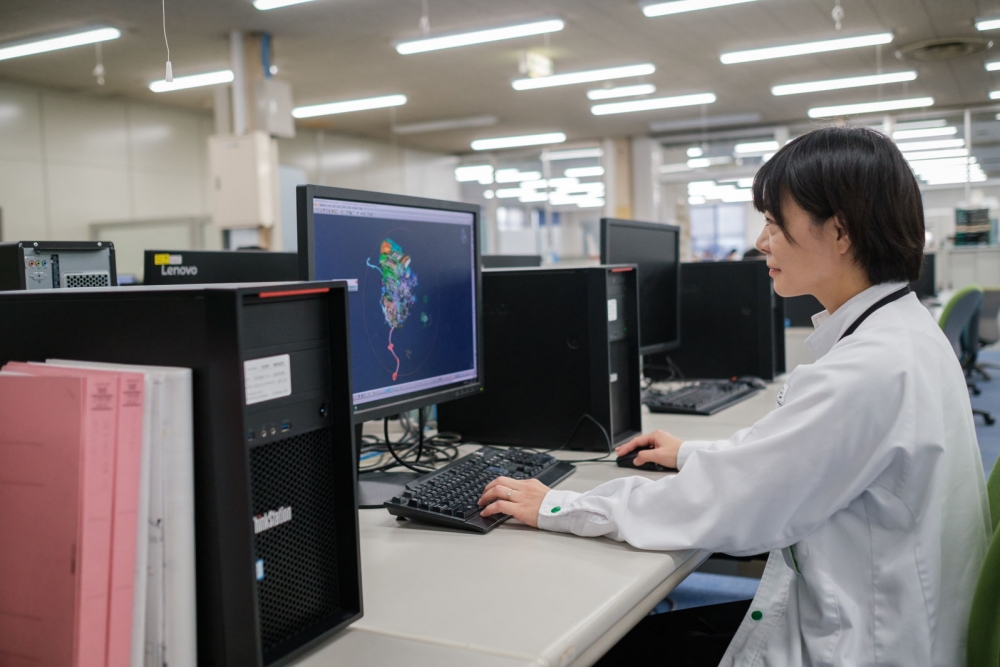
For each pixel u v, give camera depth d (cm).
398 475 136
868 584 84
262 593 68
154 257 158
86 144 752
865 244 87
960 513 85
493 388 160
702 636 106
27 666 61
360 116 937
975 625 81
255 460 67
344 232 114
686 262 243
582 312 152
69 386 58
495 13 575
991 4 580
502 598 81
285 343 69
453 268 140
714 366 242
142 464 61
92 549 58
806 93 874
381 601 81
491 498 109
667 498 93
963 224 695
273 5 526
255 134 592
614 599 80
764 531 86
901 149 89
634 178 1138
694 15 595
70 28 564
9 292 74
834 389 83
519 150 1221
